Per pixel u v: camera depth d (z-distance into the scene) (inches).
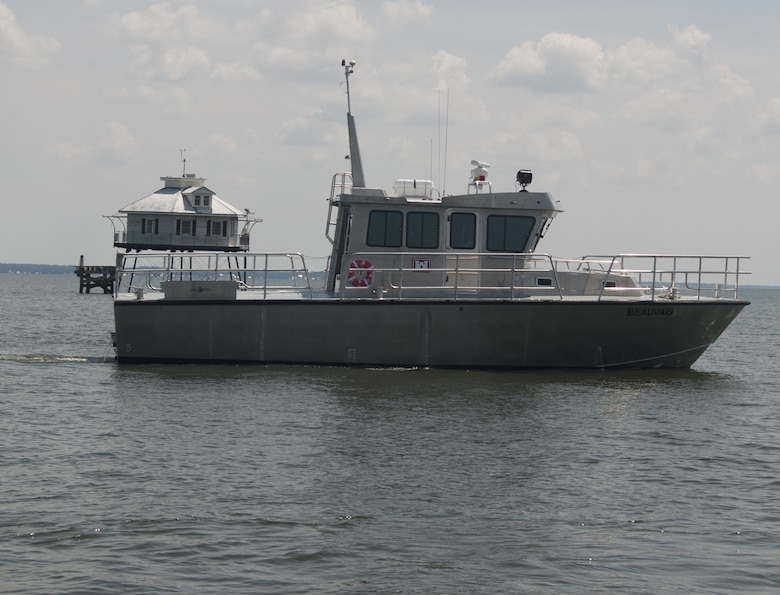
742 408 904.9
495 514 570.9
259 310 1047.0
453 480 634.2
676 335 1091.9
